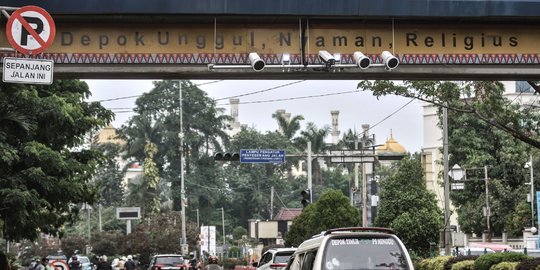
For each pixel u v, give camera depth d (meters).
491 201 82.25
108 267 56.06
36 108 38.91
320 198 65.81
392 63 26.55
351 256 21.83
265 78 28.27
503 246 62.47
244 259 96.50
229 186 156.50
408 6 26.92
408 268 21.81
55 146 43.44
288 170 161.75
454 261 40.66
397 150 127.44
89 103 46.56
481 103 34.16
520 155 81.62
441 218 63.25
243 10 26.59
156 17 27.03
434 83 33.97
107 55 27.28
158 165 143.62
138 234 108.25
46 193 40.34
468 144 83.38
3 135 36.78
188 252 105.31
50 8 26.14
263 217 156.00
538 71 28.36
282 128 155.62
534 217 78.75
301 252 24.95
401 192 62.06
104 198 154.12
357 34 27.91
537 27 28.41
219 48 27.61
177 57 27.42
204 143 148.00
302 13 26.80
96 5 26.23
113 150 154.25
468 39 28.19
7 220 39.69
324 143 147.62
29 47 25.30
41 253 117.44
